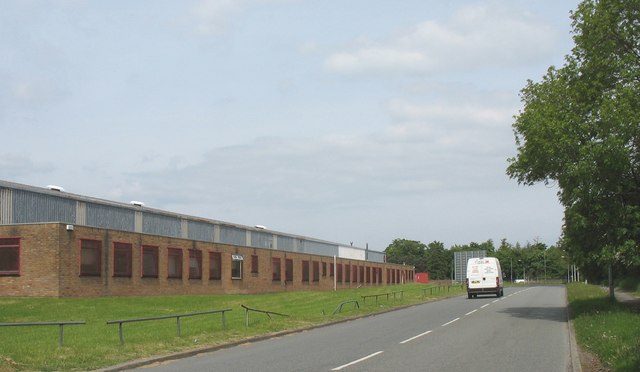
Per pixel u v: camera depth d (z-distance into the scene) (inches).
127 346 688.4
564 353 650.2
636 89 964.6
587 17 1023.6
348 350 689.6
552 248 6043.3
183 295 1902.1
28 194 1637.6
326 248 3516.2
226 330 882.8
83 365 569.0
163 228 2112.5
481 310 1373.0
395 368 548.1
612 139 930.1
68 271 1512.1
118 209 1934.1
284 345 758.5
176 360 644.1
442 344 735.7
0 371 520.4
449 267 6146.7
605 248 1011.3
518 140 1171.3
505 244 6382.9
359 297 1852.9
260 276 2442.2
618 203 1004.6
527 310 1358.3
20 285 1503.4
